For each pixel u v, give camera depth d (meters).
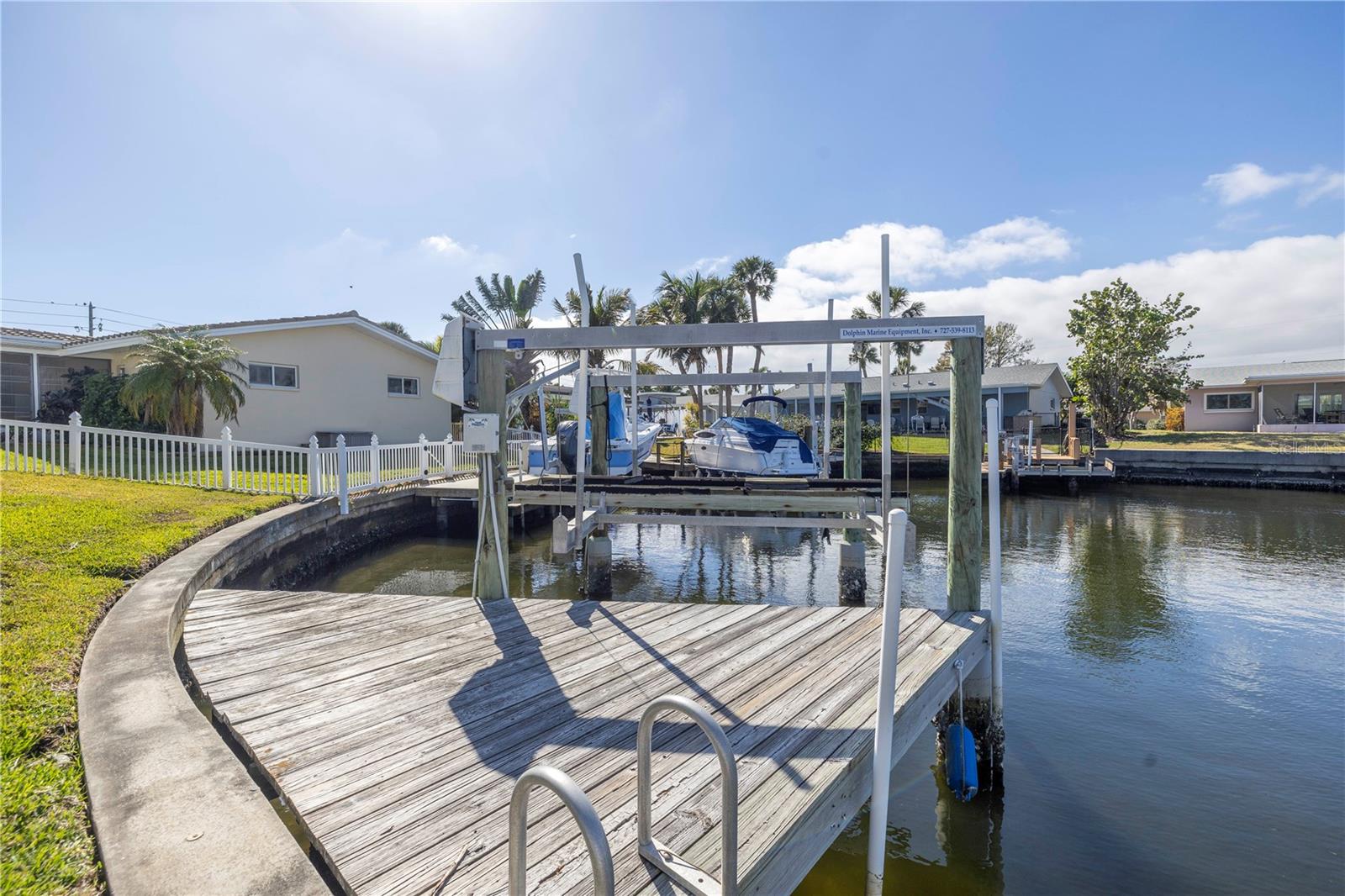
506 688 3.53
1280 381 28.03
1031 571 10.38
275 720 3.11
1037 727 5.17
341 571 9.70
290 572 8.34
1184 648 6.89
